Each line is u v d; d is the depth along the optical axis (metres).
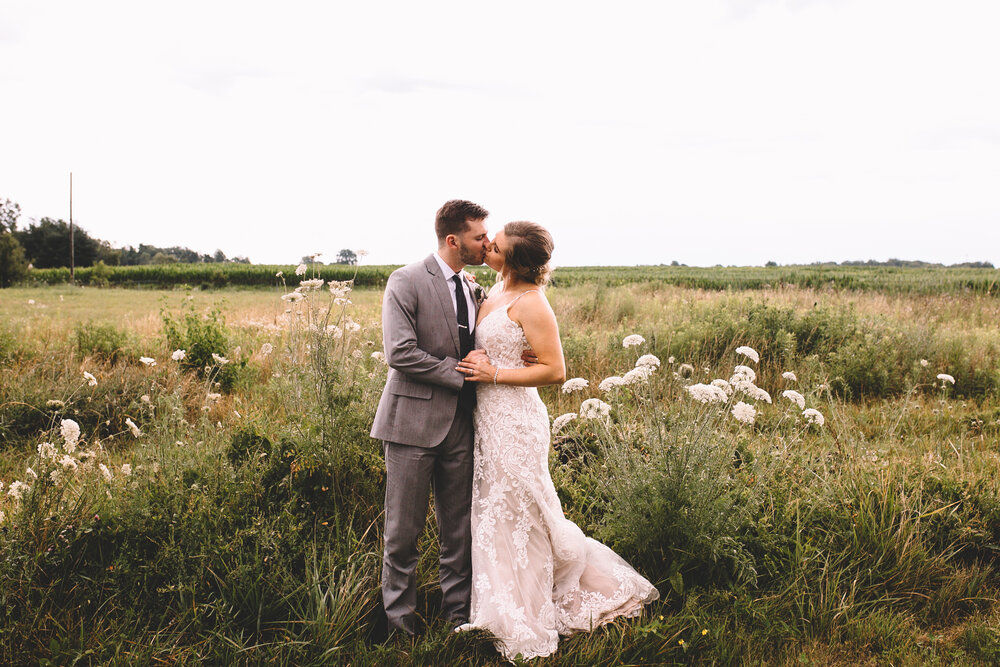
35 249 68.06
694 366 6.76
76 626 2.40
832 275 29.53
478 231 2.68
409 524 2.62
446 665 2.47
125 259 99.62
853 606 2.82
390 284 2.69
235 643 2.39
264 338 8.27
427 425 2.61
